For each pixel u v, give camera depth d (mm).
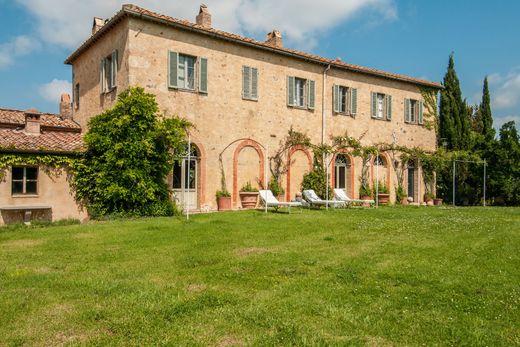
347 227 11391
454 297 5098
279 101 19031
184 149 15500
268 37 20641
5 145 12922
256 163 18250
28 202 13375
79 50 18969
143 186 14188
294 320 4328
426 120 25141
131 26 15008
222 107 17234
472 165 24609
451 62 28125
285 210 16750
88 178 14281
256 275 6125
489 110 32500
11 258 7379
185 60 16500
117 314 4488
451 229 11023
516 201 24000
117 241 9023
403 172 23828
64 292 5277
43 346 3760
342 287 5500
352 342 3812
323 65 20500
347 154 21344
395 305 4816
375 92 22609
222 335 3982
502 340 3877
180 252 7832
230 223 12000
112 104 16188
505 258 7270
